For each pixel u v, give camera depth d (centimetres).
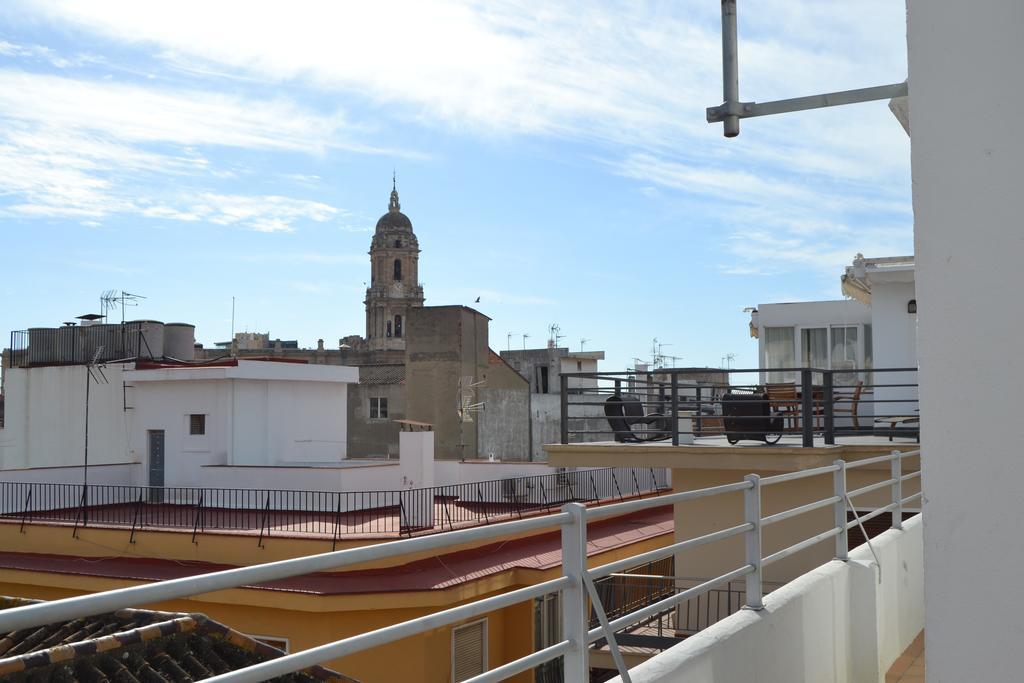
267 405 3012
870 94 631
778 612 586
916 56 366
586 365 6166
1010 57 348
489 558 2162
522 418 4766
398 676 1820
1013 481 344
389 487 2703
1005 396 346
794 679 605
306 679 792
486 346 4559
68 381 3338
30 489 2597
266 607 1897
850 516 1388
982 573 348
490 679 343
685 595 502
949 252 357
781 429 1449
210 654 775
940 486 356
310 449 3134
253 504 2686
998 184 349
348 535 2039
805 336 2283
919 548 975
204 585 239
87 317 3734
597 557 2161
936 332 359
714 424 1914
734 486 577
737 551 1456
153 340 3531
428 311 4350
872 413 2027
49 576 2166
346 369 3222
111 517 2514
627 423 1568
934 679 356
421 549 309
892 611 838
